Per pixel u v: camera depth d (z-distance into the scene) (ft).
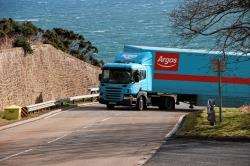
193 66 221.66
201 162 92.48
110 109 217.77
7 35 231.91
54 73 245.45
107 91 214.28
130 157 98.12
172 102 222.69
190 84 222.69
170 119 171.94
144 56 220.84
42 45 237.04
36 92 223.71
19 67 208.74
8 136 135.44
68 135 133.69
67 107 222.69
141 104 216.54
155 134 131.85
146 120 168.96
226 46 129.39
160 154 101.09
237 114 151.43
